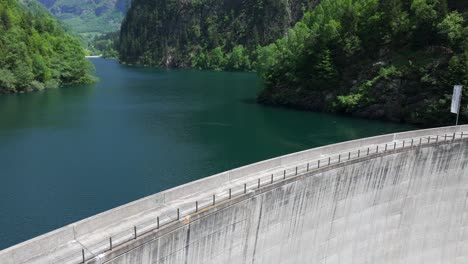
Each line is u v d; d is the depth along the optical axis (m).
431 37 89.56
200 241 26.42
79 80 156.00
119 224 23.62
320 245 37.22
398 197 42.16
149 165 59.44
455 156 44.06
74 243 21.33
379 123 87.50
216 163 60.72
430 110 82.00
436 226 45.84
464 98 77.12
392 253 43.94
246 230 29.92
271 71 118.00
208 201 27.45
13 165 58.16
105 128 82.06
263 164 33.97
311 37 111.75
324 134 77.62
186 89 145.88
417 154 41.81
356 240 40.34
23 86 129.38
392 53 97.44
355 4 113.69
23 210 43.75
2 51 127.44
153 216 24.88
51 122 86.44
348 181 37.47
